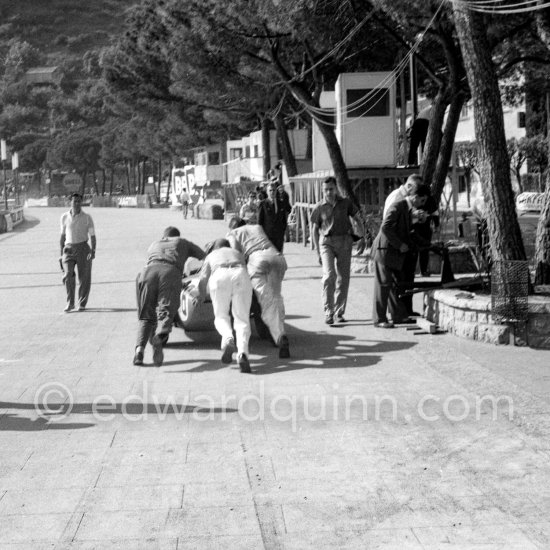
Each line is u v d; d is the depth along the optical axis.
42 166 177.00
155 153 99.25
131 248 34.75
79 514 6.90
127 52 40.81
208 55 28.70
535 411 9.18
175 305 12.32
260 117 47.53
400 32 25.53
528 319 12.45
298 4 21.55
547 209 14.22
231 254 12.07
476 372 10.94
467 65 13.36
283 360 12.20
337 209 14.69
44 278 25.05
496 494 7.12
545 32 15.77
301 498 7.13
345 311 16.05
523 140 44.94
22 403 10.43
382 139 28.52
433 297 14.04
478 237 14.91
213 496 7.22
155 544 6.32
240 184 50.72
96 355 13.20
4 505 7.13
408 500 7.05
